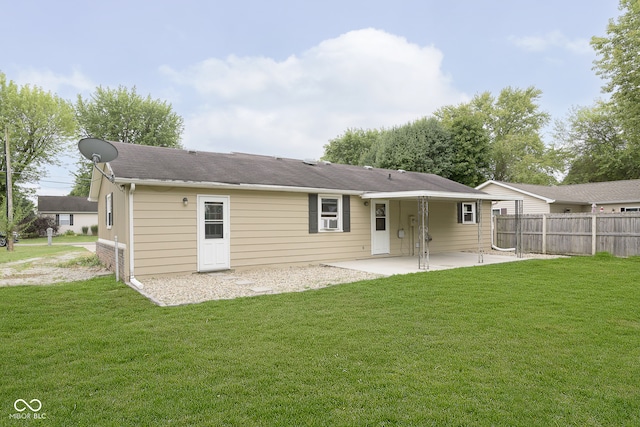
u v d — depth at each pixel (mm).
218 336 4578
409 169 29719
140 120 36219
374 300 6465
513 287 7562
